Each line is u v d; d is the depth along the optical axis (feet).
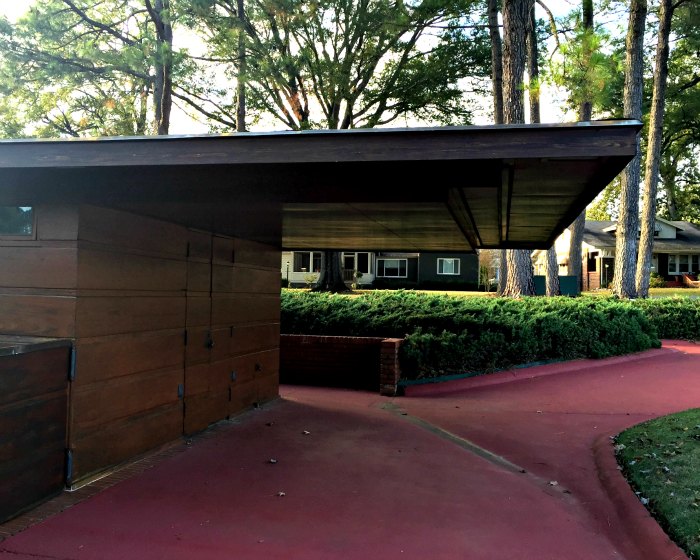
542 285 85.40
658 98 65.26
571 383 31.30
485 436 20.49
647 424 21.20
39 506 12.49
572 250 83.15
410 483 14.98
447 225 22.75
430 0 52.34
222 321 20.42
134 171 12.50
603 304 43.60
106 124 64.90
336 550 11.01
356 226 23.44
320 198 13.94
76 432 13.39
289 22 50.72
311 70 55.16
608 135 10.28
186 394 18.07
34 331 13.34
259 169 12.28
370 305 35.60
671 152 128.98
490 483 15.24
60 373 12.95
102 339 14.12
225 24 48.06
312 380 30.37
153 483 14.26
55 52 52.13
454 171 12.27
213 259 19.69
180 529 11.76
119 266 14.70
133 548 10.89
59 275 13.21
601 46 40.81
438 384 29.43
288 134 11.00
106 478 14.30
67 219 13.21
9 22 49.32
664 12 63.52
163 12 47.21
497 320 33.65
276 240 24.03
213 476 14.98
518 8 45.16
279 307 26.08
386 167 11.82
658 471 15.31
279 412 22.93
